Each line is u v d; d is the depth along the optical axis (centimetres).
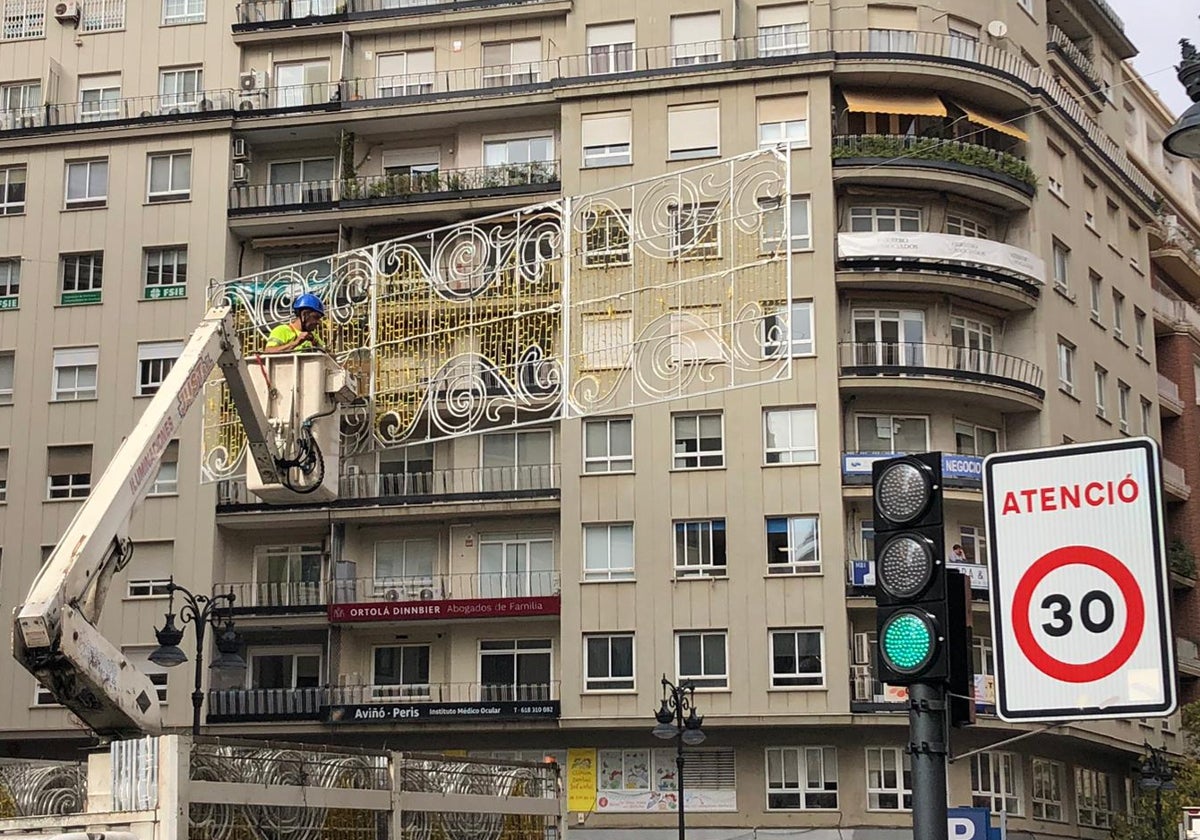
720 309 1677
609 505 4166
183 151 4575
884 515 890
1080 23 5334
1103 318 4938
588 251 1767
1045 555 756
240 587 4369
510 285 1844
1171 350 5828
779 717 3988
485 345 1823
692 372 1680
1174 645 719
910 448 4238
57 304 4550
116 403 4469
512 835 1602
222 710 4253
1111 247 5097
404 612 4194
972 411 4353
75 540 1335
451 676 4259
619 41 4466
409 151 4603
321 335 1908
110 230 4559
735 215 1686
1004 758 4256
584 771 4134
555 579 4234
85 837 1134
